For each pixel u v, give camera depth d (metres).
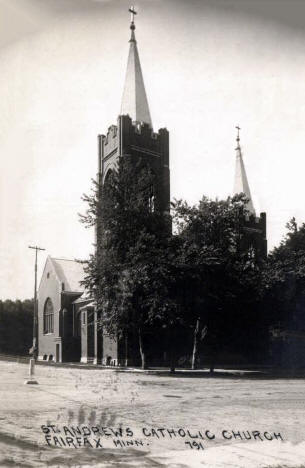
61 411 14.96
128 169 38.41
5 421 13.12
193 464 9.51
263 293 41.94
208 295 37.62
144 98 50.19
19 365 40.12
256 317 42.25
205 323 40.06
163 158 49.66
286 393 22.08
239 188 63.50
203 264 36.34
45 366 39.91
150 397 19.23
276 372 41.62
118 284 34.38
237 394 21.28
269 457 10.20
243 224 40.38
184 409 16.17
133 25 37.84
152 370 37.25
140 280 33.19
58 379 25.78
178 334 46.75
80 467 9.12
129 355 43.94
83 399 17.86
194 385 25.31
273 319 45.00
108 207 36.34
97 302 36.16
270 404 17.97
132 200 36.56
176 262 35.31
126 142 47.00
